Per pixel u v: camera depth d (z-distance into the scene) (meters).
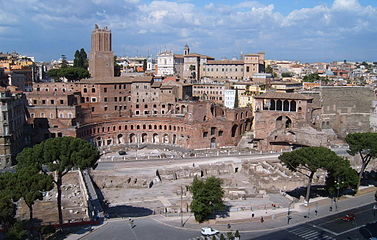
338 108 172.62
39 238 68.56
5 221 63.03
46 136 144.75
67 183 109.25
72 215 85.06
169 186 115.75
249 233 75.56
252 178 117.12
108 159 134.50
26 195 62.81
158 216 84.81
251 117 183.88
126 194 108.31
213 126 168.75
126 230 75.31
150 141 177.62
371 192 102.75
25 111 150.62
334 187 94.88
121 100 184.38
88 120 167.75
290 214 86.50
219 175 126.44
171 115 182.88
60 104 159.50
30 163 74.00
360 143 101.88
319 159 89.62
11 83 191.00
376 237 73.44
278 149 156.12
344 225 79.75
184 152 156.38
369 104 176.88
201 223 80.25
